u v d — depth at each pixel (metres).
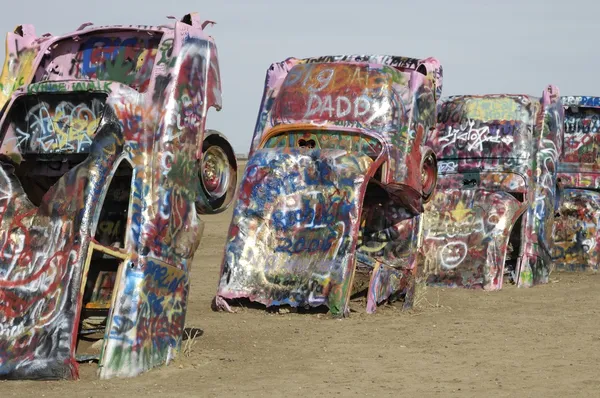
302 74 14.37
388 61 14.95
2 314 8.47
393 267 13.45
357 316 12.58
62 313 8.25
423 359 9.73
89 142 9.05
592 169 20.91
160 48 9.30
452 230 17.31
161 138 8.97
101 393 7.84
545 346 10.57
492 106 18.53
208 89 9.61
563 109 19.50
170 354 9.20
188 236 9.38
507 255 18.20
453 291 16.19
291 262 13.07
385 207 14.30
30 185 9.69
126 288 8.59
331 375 8.89
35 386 8.02
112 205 10.05
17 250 8.59
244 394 8.02
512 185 18.00
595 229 20.72
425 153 14.36
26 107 9.32
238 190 13.62
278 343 10.57
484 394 8.12
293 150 13.59
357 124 13.74
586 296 15.64
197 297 14.44
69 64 10.20
